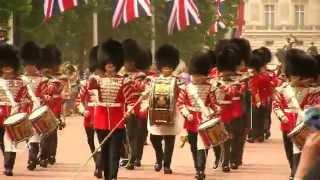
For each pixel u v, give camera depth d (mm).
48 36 184000
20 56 63812
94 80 52250
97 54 54688
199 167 57969
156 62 60625
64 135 96688
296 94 52438
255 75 83938
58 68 67562
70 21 194500
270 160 72625
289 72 52688
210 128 53969
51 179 58656
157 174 61906
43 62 66062
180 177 60344
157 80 60000
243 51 72750
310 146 23250
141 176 60781
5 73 59781
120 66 52625
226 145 63812
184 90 58719
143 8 93438
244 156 75750
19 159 70625
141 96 58969
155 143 62219
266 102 86875
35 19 167875
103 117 51844
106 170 52875
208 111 58250
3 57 59500
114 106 51875
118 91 51906
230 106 63938
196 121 58344
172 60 60156
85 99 57125
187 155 75375
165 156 62031
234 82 64062
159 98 59594
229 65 64250
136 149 65500
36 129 55875
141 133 65375
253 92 84188
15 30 163750
